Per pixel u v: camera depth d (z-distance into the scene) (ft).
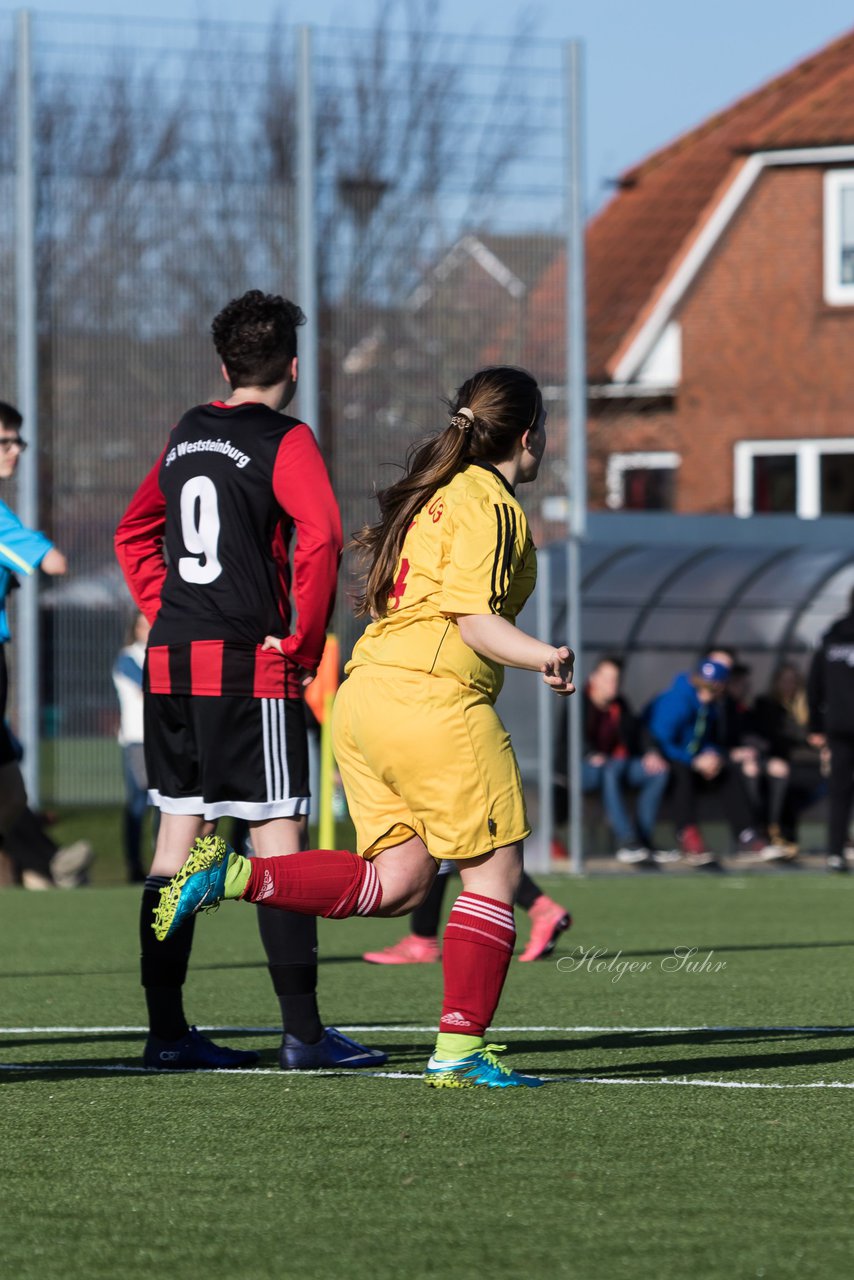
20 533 76.02
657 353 308.19
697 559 199.00
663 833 202.18
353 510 217.56
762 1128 52.13
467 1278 37.65
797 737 196.44
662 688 196.65
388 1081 60.80
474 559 55.98
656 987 87.56
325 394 217.56
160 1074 62.90
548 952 98.32
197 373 216.54
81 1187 45.65
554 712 181.37
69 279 215.31
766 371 301.84
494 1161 48.06
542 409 60.18
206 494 63.46
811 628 195.42
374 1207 43.37
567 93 221.46
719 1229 41.24
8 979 93.50
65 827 218.79
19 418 78.13
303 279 216.74
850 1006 80.38
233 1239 40.70
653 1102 56.29
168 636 63.82
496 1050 60.90
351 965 99.40
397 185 219.20
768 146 299.17
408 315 219.41
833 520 211.82
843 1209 42.93
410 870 59.26
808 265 300.20
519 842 58.59
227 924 126.62
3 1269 38.60
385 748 57.06
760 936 113.39
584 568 198.18
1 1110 55.83
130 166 215.92
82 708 211.20
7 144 213.46
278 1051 67.87
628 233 322.55
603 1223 41.81
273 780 63.52
